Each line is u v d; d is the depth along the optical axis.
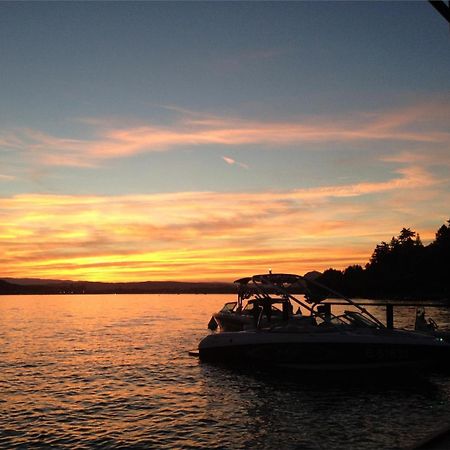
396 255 132.12
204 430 10.75
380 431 10.45
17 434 10.62
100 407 12.89
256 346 16.66
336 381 15.55
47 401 13.60
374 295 120.12
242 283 23.66
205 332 33.78
